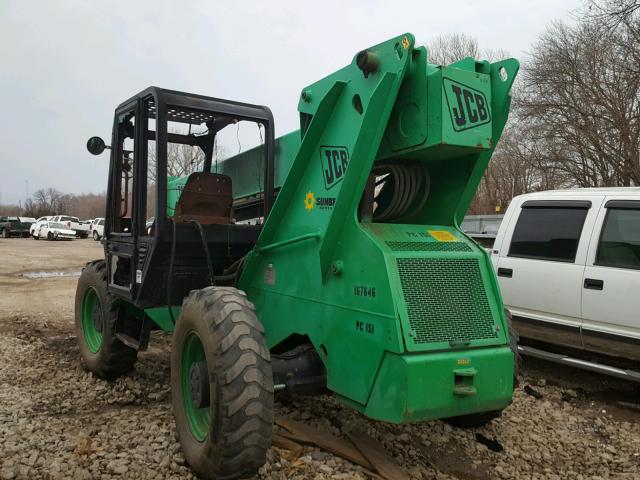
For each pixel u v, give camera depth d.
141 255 4.54
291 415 4.40
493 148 3.51
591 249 5.46
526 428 4.54
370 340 3.05
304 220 3.62
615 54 18.16
